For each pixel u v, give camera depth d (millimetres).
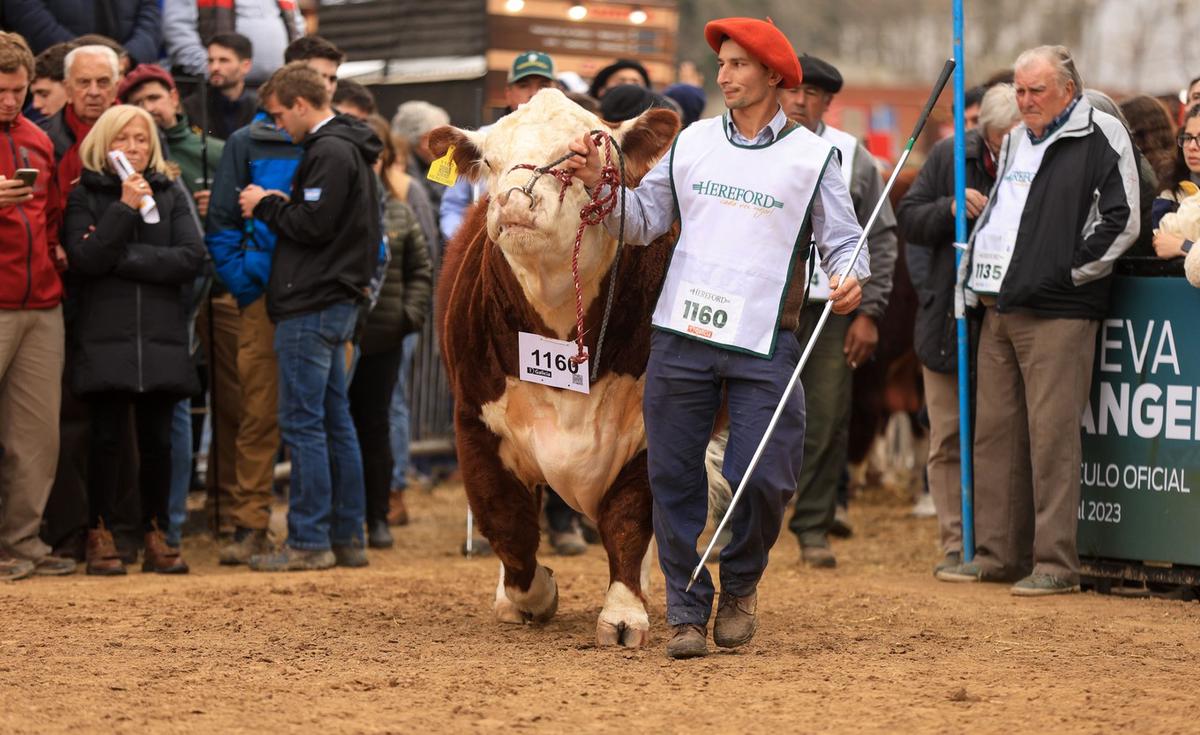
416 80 19344
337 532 12055
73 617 9086
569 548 12828
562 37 19141
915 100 35500
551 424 8273
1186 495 10508
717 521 8953
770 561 12578
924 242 11633
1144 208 10984
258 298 11766
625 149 8078
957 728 6410
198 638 8508
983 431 11102
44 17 14047
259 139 11664
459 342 8469
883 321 15148
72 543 11922
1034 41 61000
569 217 7641
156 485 11430
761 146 7758
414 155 16312
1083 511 10875
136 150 11219
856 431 15703
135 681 7328
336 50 13234
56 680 7348
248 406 11984
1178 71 51406
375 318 12867
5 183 10359
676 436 7820
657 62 19906
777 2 66625
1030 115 10508
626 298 8156
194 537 13656
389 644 8391
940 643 8438
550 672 7523
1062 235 10352
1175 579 10508
